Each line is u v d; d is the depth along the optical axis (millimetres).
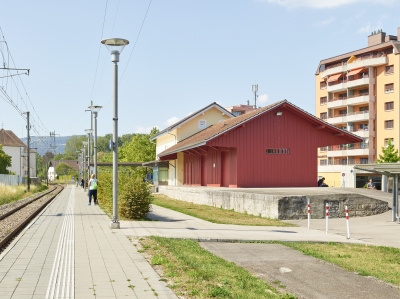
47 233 12859
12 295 6254
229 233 13789
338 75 65625
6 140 111750
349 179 57688
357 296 7180
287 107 29656
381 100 60375
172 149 37844
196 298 6332
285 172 29797
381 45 59844
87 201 31469
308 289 7562
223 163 31734
